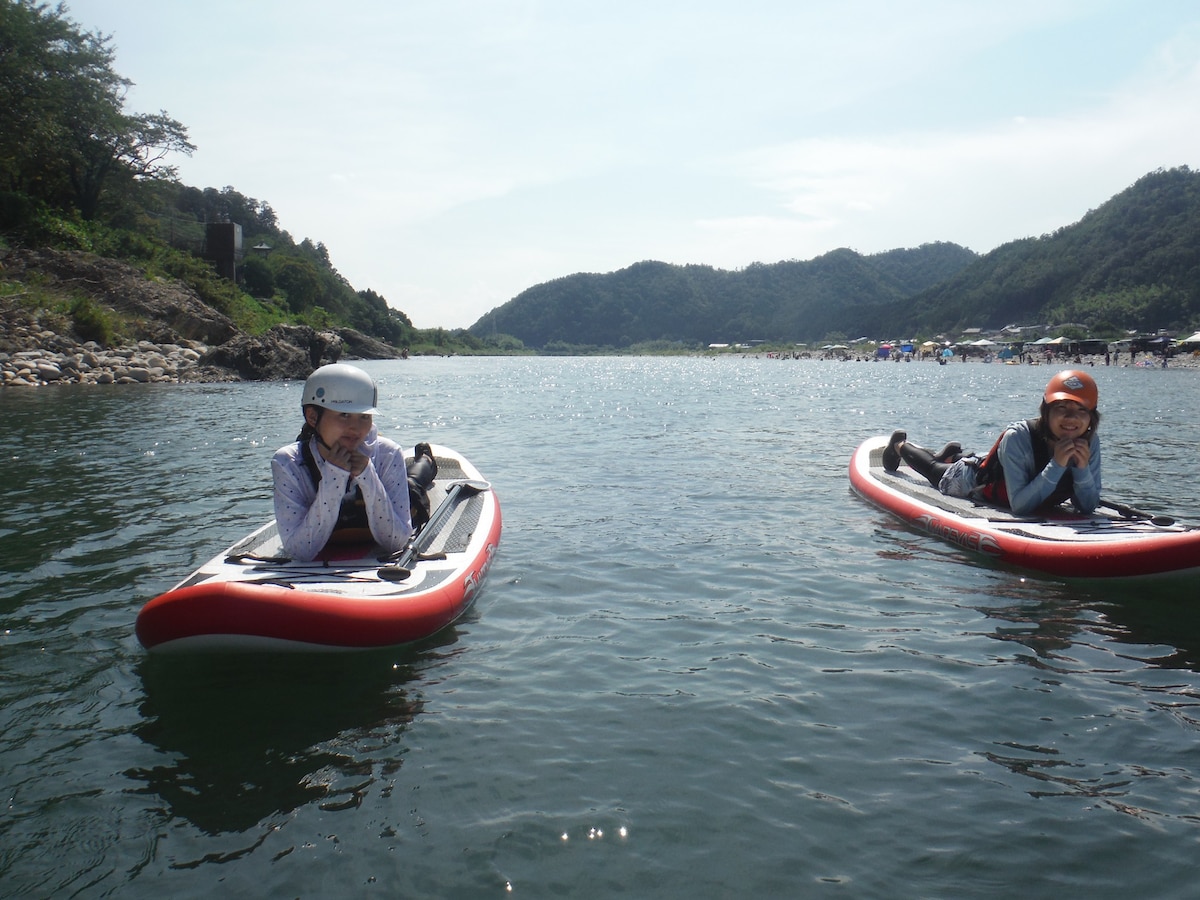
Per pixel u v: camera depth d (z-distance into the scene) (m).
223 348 32.84
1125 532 6.32
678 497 9.16
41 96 41.66
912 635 5.06
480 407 22.77
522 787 3.38
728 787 3.38
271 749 3.67
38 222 39.12
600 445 13.85
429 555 5.72
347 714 4.00
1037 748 3.70
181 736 3.77
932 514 7.36
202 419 16.42
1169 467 11.06
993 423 18.33
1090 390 6.67
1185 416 18.80
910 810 3.23
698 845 3.01
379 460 5.45
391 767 3.53
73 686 4.25
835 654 4.77
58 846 2.96
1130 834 3.07
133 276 38.16
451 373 52.81
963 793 3.35
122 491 9.01
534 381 41.75
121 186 50.53
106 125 44.59
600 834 3.06
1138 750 3.68
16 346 27.70
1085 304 129.50
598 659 4.69
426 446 7.44
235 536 7.11
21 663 4.52
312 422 5.12
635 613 5.44
